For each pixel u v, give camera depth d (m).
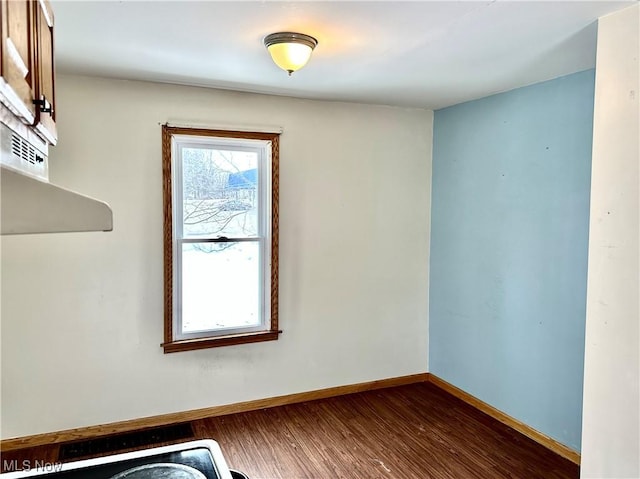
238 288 3.53
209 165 3.38
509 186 3.30
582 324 2.82
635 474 1.89
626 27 1.87
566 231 2.90
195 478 1.39
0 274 2.88
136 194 3.15
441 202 3.99
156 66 2.74
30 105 1.12
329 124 3.68
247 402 3.58
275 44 2.18
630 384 1.90
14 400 2.96
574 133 2.83
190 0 1.80
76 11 1.91
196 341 3.36
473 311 3.68
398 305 4.06
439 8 1.87
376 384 4.02
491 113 3.44
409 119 3.97
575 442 2.89
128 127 3.10
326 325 3.80
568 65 2.66
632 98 1.86
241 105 3.39
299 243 3.65
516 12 1.91
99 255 3.09
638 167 1.84
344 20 2.00
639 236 1.85
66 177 2.98
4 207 1.04
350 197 3.80
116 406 3.20
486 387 3.57
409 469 2.80
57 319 3.02
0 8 0.84
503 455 2.96
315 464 2.85
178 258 3.33
